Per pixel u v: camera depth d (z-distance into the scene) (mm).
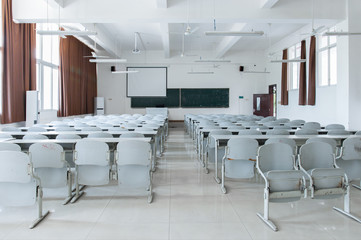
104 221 2803
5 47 7109
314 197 2703
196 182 4215
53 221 2803
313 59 9961
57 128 5363
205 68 15523
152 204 3289
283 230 2602
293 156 3059
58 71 11031
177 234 2520
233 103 15617
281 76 13227
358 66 7492
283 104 12688
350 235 2502
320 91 9859
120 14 7246
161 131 6539
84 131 5191
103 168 3316
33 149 3033
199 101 15531
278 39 13023
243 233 2543
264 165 3012
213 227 2666
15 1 7129
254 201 3396
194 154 6570
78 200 3424
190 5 7312
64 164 3180
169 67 15453
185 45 14109
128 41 13141
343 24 7566
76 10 7195
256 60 15523
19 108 7844
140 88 15398
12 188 2748
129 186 3316
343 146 3328
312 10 7414
